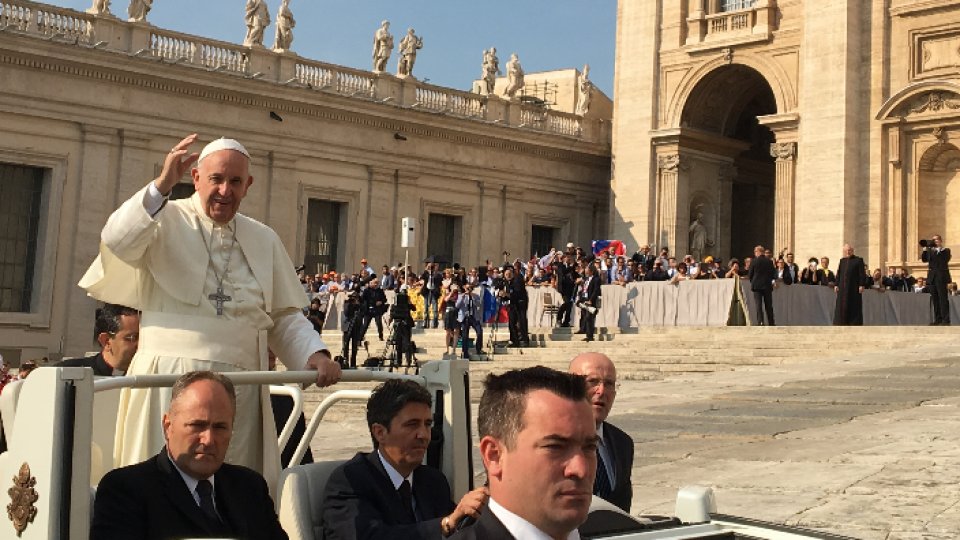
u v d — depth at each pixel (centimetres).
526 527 290
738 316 2708
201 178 550
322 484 478
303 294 600
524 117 4369
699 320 2788
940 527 753
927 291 2764
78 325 3278
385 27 3969
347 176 3859
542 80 5578
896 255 3531
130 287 561
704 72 4097
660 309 2884
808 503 854
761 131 4650
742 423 1350
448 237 4191
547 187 4416
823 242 3634
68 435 375
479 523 296
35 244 3269
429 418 478
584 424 288
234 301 558
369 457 475
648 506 875
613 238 4319
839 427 1266
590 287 2728
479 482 1041
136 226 518
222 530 446
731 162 4372
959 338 2219
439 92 4122
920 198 3544
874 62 3641
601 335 2727
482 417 305
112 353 666
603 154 4578
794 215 3781
